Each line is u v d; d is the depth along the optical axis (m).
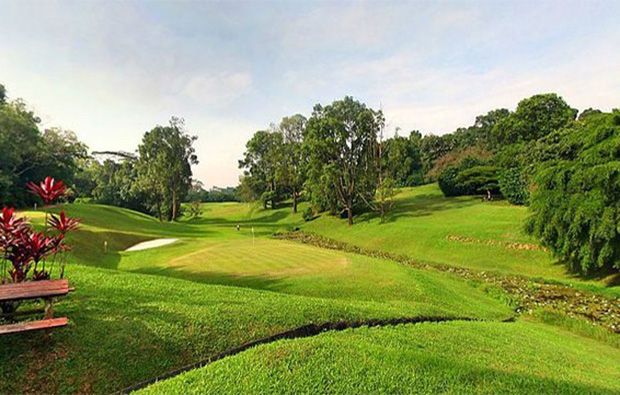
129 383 4.16
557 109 43.97
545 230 15.43
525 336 8.05
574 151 16.95
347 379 4.36
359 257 16.12
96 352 4.45
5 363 4.05
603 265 14.76
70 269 8.71
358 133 36.12
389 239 26.41
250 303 6.98
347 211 39.25
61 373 4.07
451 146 75.88
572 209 14.29
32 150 29.89
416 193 48.81
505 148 45.59
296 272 12.86
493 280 15.49
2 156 26.73
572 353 7.30
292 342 5.31
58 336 4.60
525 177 29.84
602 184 13.51
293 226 41.69
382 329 6.75
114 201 57.94
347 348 5.25
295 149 49.91
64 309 5.43
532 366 5.85
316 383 4.21
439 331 7.14
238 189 57.78
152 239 25.95
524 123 44.50
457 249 21.20
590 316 10.91
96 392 3.95
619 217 12.83
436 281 12.77
